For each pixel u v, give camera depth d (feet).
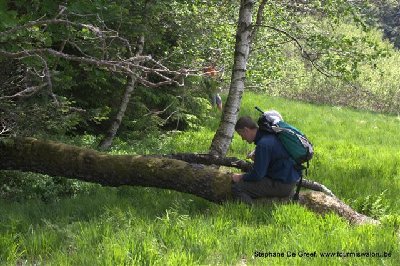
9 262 16.07
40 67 25.14
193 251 16.93
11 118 25.16
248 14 29.40
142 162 24.08
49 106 26.68
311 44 33.14
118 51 29.55
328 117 74.49
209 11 38.88
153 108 51.06
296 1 36.09
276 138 21.98
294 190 23.90
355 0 32.99
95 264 15.51
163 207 22.91
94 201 23.85
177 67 37.68
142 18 34.22
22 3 21.84
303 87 96.37
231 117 29.30
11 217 20.22
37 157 24.64
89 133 45.65
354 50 32.32
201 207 23.86
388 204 26.32
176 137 49.11
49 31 22.16
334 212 22.70
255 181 22.27
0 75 24.66
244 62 29.48
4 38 18.97
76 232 18.67
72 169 24.53
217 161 27.17
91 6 21.80
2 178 26.96
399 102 97.96
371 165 39.65
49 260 16.58
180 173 23.67
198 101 54.13
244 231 18.94
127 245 16.52
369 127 69.26
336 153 46.57
